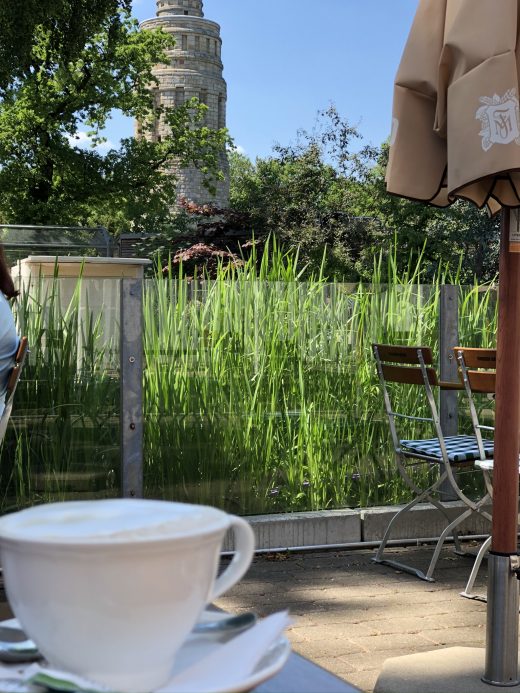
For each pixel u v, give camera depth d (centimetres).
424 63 261
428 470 521
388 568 450
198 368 468
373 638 337
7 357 311
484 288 537
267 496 487
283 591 403
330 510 500
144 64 2617
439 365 526
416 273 543
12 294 326
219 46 5141
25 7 1808
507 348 273
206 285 471
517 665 282
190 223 2748
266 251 504
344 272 1928
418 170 264
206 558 48
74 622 45
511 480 277
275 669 50
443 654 310
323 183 2125
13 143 2380
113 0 2255
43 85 2386
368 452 511
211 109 5078
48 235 1299
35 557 45
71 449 433
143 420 454
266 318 485
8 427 421
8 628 63
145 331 455
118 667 47
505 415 274
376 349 451
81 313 434
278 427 489
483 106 232
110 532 46
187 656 54
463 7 243
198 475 469
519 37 241
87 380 436
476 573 397
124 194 2573
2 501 421
